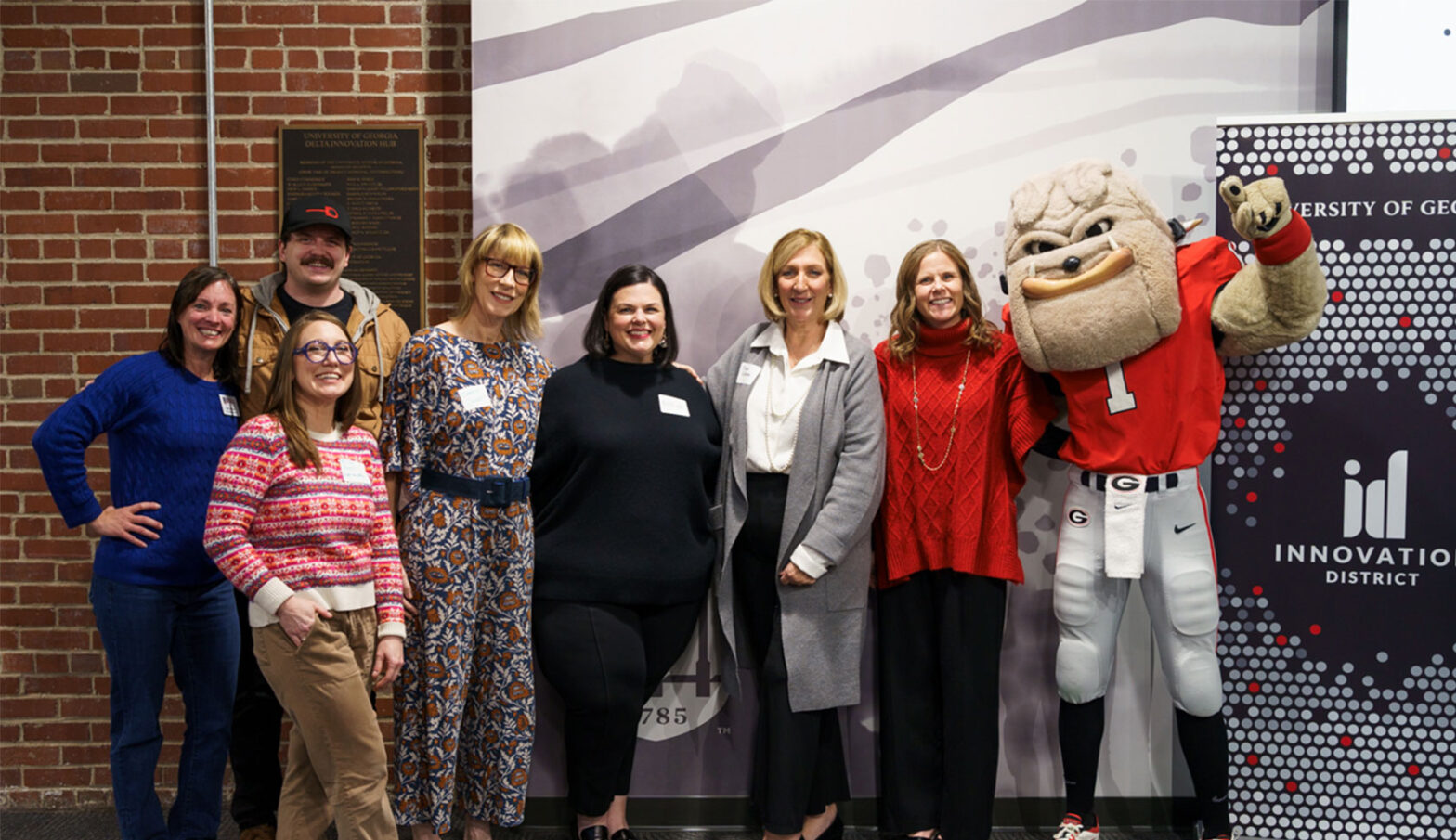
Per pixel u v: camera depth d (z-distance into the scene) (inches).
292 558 76.0
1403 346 97.3
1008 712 107.5
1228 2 105.2
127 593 85.6
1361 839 98.3
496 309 89.6
